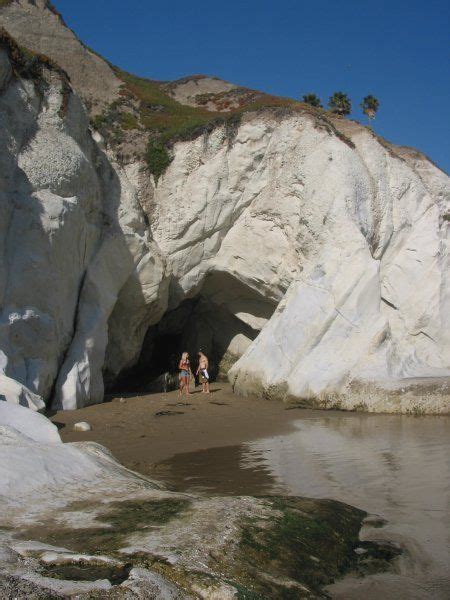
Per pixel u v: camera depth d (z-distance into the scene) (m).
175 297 19.59
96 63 22.48
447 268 17.59
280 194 18.77
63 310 14.18
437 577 4.27
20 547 4.01
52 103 14.97
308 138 18.41
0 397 9.65
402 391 13.51
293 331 16.16
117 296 16.72
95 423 11.83
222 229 19.53
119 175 17.86
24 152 13.82
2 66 13.41
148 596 3.40
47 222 13.30
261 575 3.99
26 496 5.31
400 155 20.73
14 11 20.39
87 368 14.35
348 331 15.60
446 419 12.24
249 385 16.08
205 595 3.58
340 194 17.38
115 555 3.99
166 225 19.02
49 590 3.35
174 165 19.28
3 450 6.00
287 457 8.61
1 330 11.88
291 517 5.11
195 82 27.14
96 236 16.11
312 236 17.70
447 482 6.86
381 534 5.13
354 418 12.70
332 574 4.28
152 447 9.58
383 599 3.92
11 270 12.52
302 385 14.79
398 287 17.83
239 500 5.51
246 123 19.22
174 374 20.81
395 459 8.26
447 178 20.52
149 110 21.98
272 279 19.33
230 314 22.41
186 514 4.93
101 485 5.87
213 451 9.22
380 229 18.17
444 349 16.92
